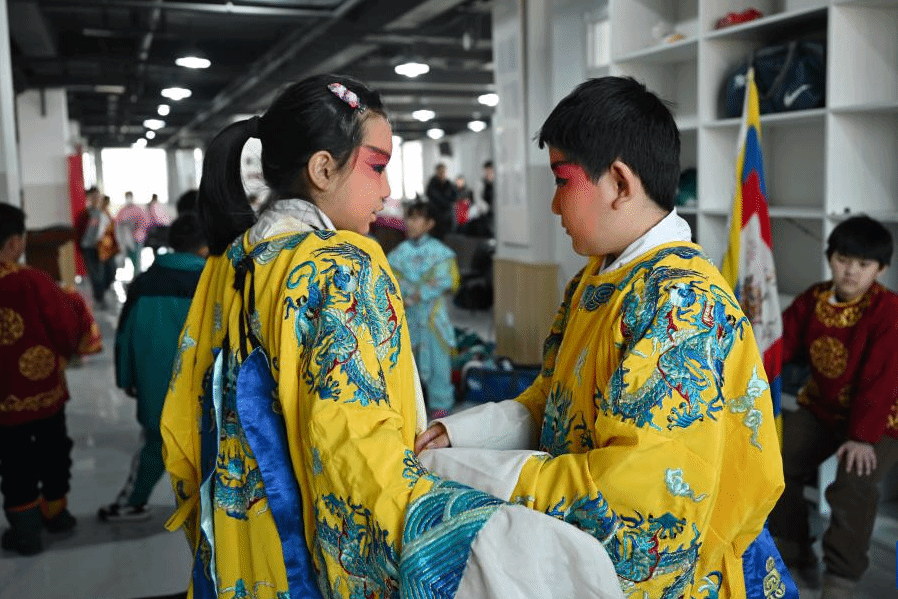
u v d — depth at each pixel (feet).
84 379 21.53
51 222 49.42
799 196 13.16
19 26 30.96
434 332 16.61
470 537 3.02
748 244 9.64
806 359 9.63
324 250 3.58
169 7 27.37
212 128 79.05
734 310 3.38
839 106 10.75
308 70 39.40
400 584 3.07
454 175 87.56
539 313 20.21
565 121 3.57
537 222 20.45
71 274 35.78
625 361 3.23
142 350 11.08
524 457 3.39
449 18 31.30
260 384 3.63
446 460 3.53
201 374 4.18
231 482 3.78
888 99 11.10
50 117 49.03
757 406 3.40
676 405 3.15
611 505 3.12
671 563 3.16
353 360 3.33
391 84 47.73
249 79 44.91
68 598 9.70
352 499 3.19
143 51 39.52
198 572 4.14
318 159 3.77
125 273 50.37
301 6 29.37
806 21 11.55
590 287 3.71
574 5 18.49
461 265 33.78
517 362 21.53
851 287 9.02
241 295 3.81
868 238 8.82
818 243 12.91
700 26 12.74
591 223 3.60
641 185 3.55
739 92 12.34
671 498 3.10
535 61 19.93
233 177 4.19
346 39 32.65
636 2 14.84
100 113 67.56
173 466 4.28
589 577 2.99
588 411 3.54
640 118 3.52
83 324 11.70
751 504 3.48
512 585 2.97
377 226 30.78
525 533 2.99
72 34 40.22
